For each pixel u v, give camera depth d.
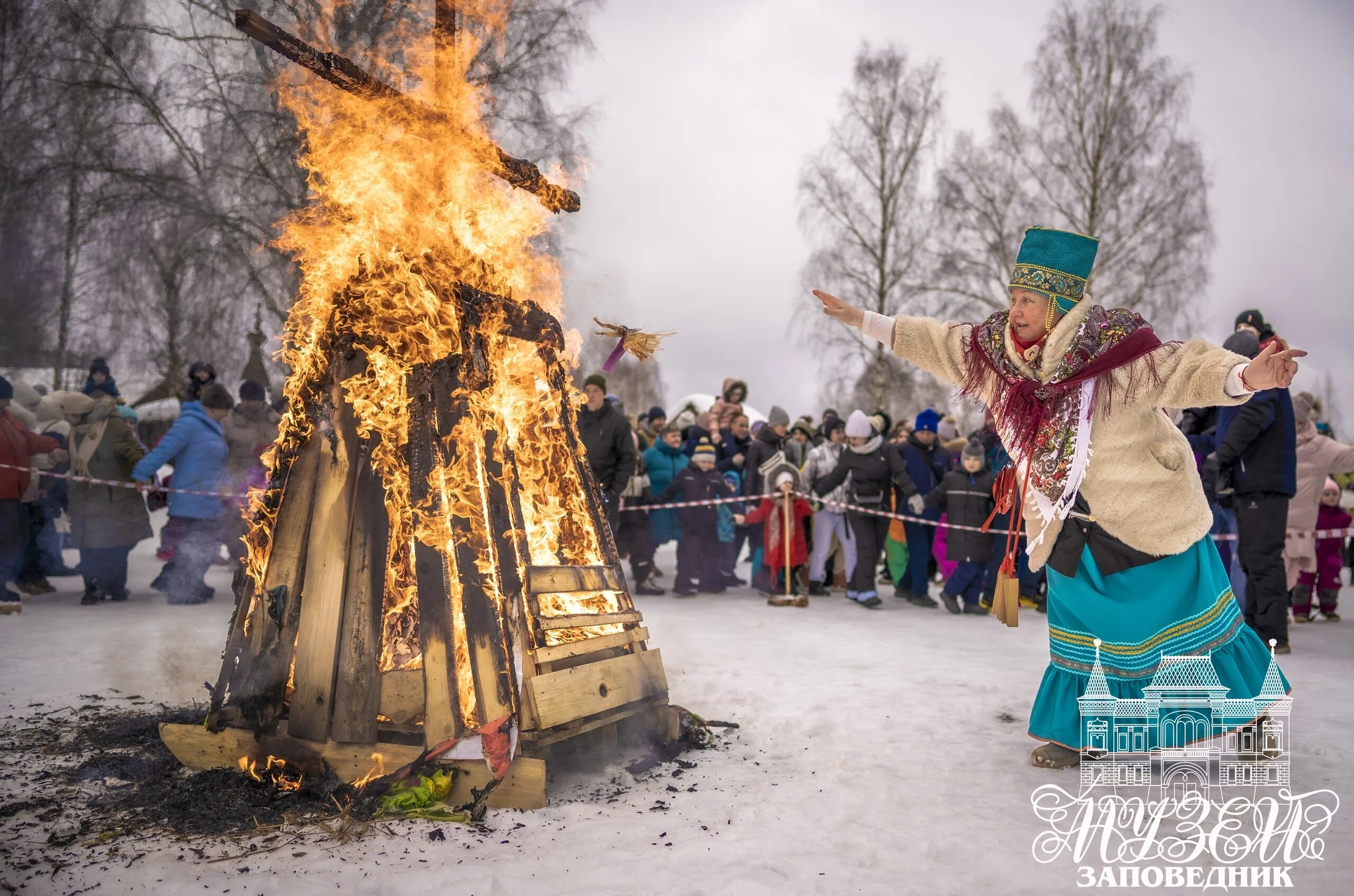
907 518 8.86
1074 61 27.16
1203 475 7.32
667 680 5.14
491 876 2.50
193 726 3.39
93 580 7.84
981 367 3.59
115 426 7.99
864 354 30.25
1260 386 3.04
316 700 3.16
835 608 8.81
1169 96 26.59
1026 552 3.76
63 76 9.38
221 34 9.76
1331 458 7.75
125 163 9.59
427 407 3.26
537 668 3.21
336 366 3.29
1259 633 6.31
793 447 10.75
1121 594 3.44
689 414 13.35
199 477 8.05
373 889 2.45
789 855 2.71
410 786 3.05
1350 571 11.52
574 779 3.38
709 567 9.83
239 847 2.71
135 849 2.68
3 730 3.88
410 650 3.51
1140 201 26.70
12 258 9.33
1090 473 3.42
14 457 7.41
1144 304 26.55
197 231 9.87
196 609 7.54
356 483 3.23
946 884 2.54
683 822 2.96
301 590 3.27
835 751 3.79
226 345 10.50
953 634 7.07
